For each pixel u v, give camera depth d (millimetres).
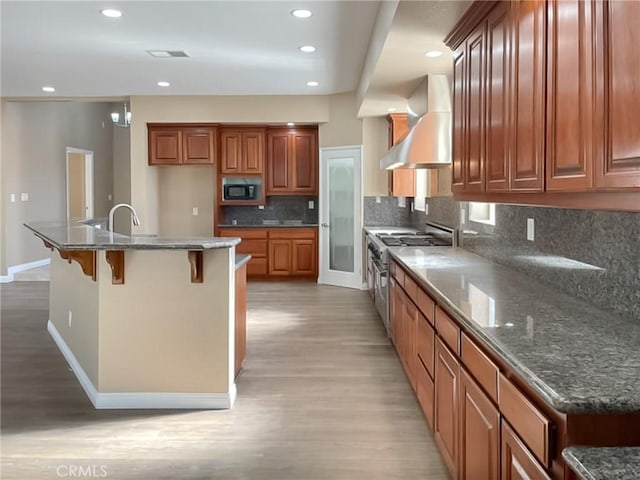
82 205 10008
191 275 3227
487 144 2652
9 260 7691
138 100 7496
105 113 10719
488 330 1826
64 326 4375
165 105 7516
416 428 2977
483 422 1810
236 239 3283
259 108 7527
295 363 4152
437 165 4727
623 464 1081
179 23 4316
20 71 5988
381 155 7305
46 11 4051
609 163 1447
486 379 1785
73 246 2943
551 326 1882
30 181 8172
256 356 4328
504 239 3361
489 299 2338
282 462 2594
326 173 7770
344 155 7500
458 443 2168
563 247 2508
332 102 7543
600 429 1226
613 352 1580
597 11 1509
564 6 1754
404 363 3748
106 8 3969
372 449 2729
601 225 2152
